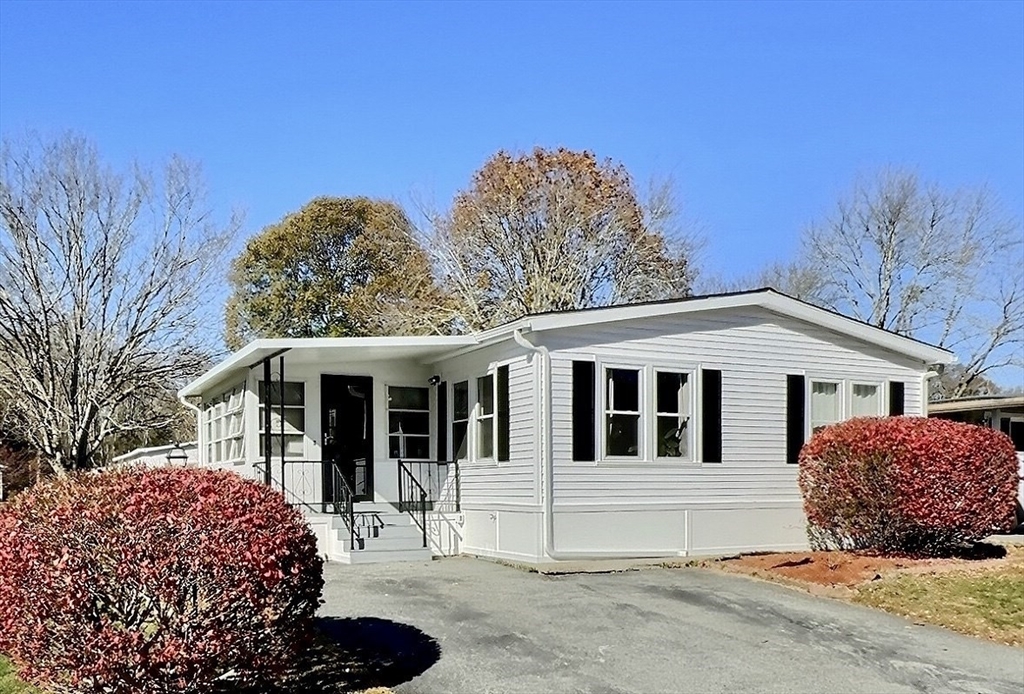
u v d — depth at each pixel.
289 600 6.64
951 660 8.88
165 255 24.48
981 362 34.44
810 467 14.73
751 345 15.55
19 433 23.97
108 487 6.74
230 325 41.44
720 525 14.95
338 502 15.41
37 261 22.75
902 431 13.75
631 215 36.22
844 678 8.24
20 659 6.32
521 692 7.58
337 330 39.94
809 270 38.06
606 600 10.85
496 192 36.00
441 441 16.95
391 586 11.72
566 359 13.99
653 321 14.70
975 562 13.32
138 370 24.22
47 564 6.16
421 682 7.78
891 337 16.75
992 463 13.67
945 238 34.84
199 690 6.33
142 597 6.23
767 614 10.36
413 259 38.38
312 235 41.88
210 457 20.52
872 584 11.83
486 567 13.57
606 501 14.07
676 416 14.85
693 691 7.76
